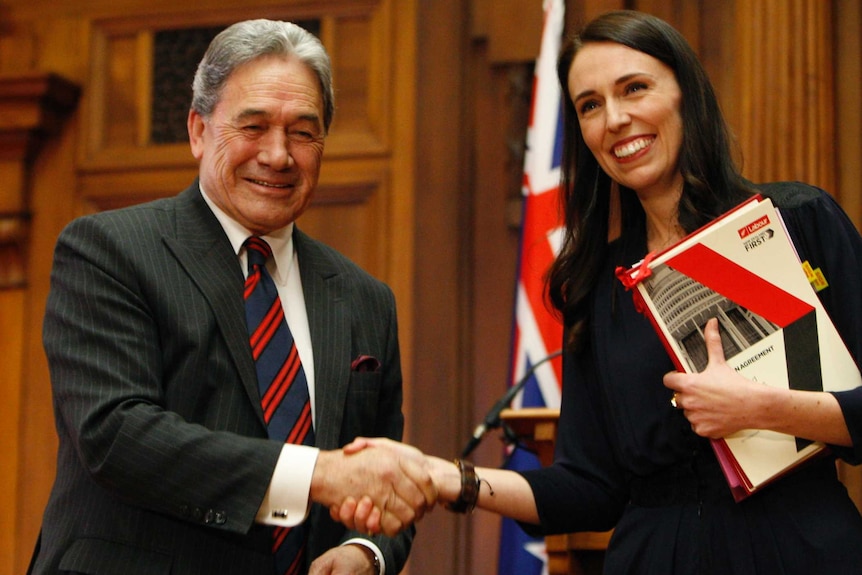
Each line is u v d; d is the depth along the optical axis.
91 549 2.21
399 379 2.67
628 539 2.39
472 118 5.05
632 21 2.51
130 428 2.19
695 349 2.26
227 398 2.32
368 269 5.07
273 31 2.49
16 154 5.46
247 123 2.42
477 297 4.94
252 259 2.47
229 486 2.21
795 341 2.23
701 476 2.32
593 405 2.61
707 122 2.47
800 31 4.25
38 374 5.37
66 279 2.35
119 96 5.50
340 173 5.16
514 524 4.11
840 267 2.31
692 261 2.29
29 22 5.64
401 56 5.16
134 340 2.28
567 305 2.62
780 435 2.21
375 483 2.32
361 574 2.36
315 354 2.46
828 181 4.20
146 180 5.39
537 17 4.92
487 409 4.86
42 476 5.28
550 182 4.29
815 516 2.21
